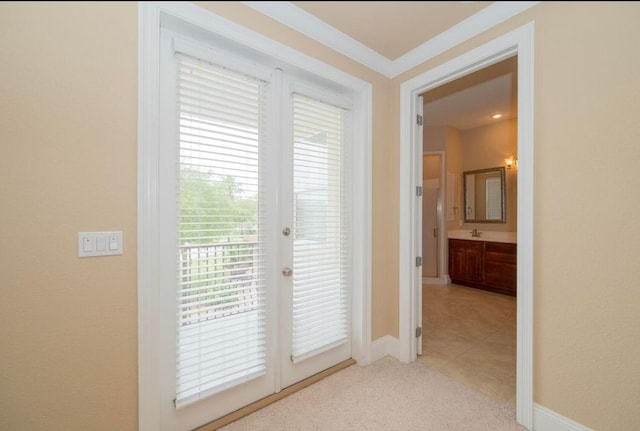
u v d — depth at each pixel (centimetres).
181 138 144
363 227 213
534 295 150
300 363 190
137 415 129
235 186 160
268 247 174
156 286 132
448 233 480
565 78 139
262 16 158
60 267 113
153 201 130
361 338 214
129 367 127
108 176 121
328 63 188
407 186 219
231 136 158
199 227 149
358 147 215
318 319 197
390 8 163
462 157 485
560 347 141
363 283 213
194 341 145
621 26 124
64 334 114
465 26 175
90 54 116
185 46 138
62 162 112
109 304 122
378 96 221
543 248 146
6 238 105
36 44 107
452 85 303
